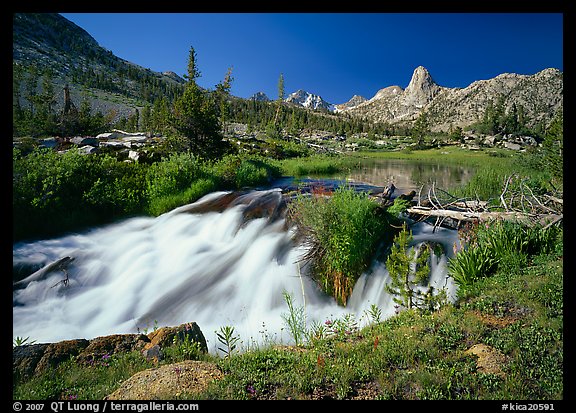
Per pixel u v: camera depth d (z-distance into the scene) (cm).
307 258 948
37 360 520
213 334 761
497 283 648
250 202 1424
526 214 913
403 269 665
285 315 830
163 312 873
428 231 1062
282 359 476
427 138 12569
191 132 2302
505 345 462
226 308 875
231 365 465
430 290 652
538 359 432
